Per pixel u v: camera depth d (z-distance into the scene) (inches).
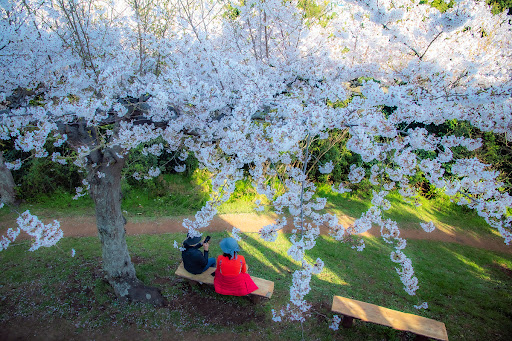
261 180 141.0
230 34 163.2
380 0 115.3
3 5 126.8
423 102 119.5
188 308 178.4
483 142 333.4
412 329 158.2
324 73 156.4
